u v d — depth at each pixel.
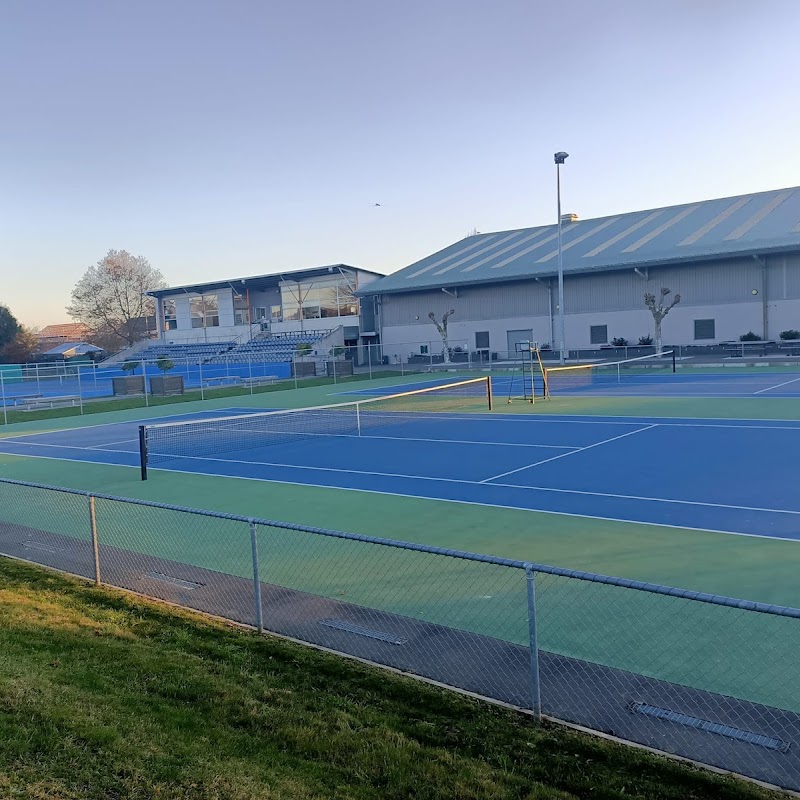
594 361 44.84
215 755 4.68
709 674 5.58
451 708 5.21
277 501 12.42
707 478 12.70
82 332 117.75
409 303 59.03
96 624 7.05
